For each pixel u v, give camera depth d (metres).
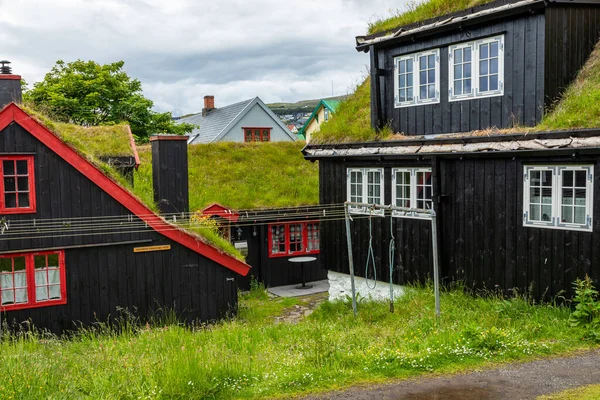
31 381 6.14
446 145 11.61
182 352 7.51
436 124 12.34
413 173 12.58
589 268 9.44
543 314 9.46
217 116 40.28
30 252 10.77
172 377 6.50
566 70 10.61
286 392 6.48
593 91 9.96
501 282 10.95
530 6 10.20
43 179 10.89
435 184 11.85
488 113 11.28
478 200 11.31
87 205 11.27
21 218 10.75
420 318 10.25
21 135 10.68
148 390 6.25
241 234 17.72
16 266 10.77
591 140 9.14
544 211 10.17
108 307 11.48
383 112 13.66
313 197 18.73
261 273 18.19
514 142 10.30
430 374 6.96
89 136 15.87
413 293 12.00
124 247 11.59
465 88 11.70
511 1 10.69
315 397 6.33
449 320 9.76
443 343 7.96
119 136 16.20
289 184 19.55
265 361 7.61
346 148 14.04
